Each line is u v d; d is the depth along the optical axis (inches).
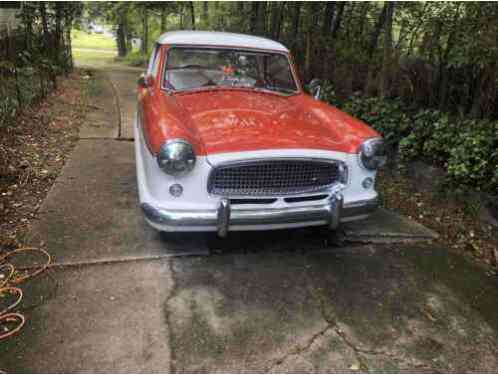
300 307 99.7
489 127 147.0
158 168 99.1
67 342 83.2
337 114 131.0
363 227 141.6
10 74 252.4
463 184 152.9
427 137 169.9
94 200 142.4
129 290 100.2
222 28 471.2
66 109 267.1
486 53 145.1
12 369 76.2
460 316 101.3
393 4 186.1
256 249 124.3
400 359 86.4
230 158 99.0
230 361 81.9
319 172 110.0
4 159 166.7
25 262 106.7
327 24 269.3
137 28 906.7
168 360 80.7
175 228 101.6
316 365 82.7
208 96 134.5
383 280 113.5
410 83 186.2
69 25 472.4
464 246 135.3
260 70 151.3
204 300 99.1
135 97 336.8
